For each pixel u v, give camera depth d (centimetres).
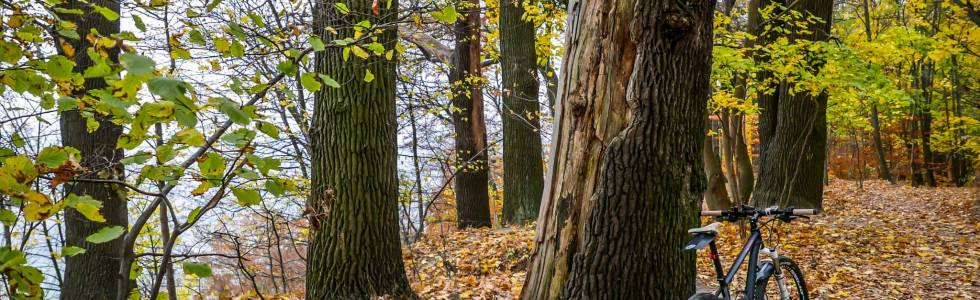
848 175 3381
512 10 1155
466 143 1238
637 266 351
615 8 350
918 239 971
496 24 1358
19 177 179
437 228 1348
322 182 530
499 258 812
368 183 526
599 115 356
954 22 1488
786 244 921
